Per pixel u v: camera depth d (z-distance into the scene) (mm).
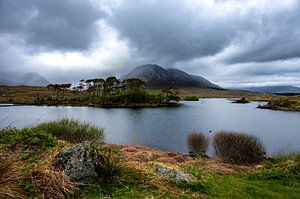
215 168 11281
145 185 6160
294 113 81312
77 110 79062
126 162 7301
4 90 180000
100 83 136125
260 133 40938
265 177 9984
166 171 7074
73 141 15977
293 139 35531
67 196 5180
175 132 39250
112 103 105500
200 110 87062
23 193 4910
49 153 7078
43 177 5348
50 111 74625
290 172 10320
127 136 34875
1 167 5168
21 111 73938
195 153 19875
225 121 56750
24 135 8211
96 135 17359
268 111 89312
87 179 5750
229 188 7328
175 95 126250
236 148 14906
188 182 6727
